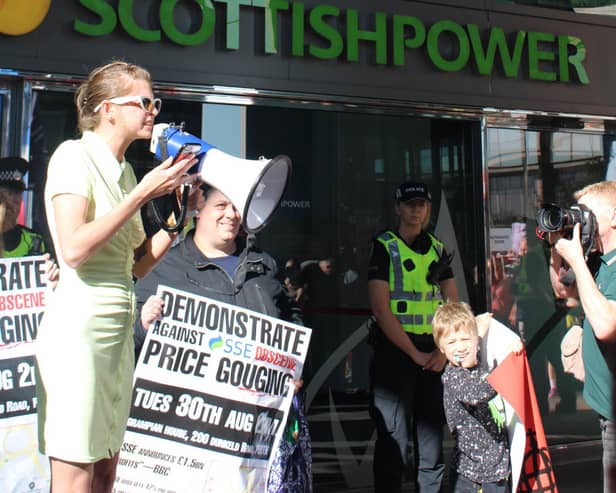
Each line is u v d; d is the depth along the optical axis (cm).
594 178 630
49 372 240
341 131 540
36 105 448
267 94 504
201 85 484
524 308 597
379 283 463
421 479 459
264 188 281
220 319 366
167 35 470
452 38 566
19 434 387
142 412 353
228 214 375
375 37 533
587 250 336
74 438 236
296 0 511
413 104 551
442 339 400
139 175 480
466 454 395
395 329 452
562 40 602
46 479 392
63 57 446
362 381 540
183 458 358
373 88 538
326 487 526
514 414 396
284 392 373
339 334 536
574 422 611
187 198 275
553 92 604
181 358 360
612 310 313
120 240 251
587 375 343
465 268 582
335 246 539
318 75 520
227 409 364
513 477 391
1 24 423
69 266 234
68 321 240
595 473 562
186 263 376
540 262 604
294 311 391
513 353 393
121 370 253
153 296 358
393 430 454
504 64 580
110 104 253
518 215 598
